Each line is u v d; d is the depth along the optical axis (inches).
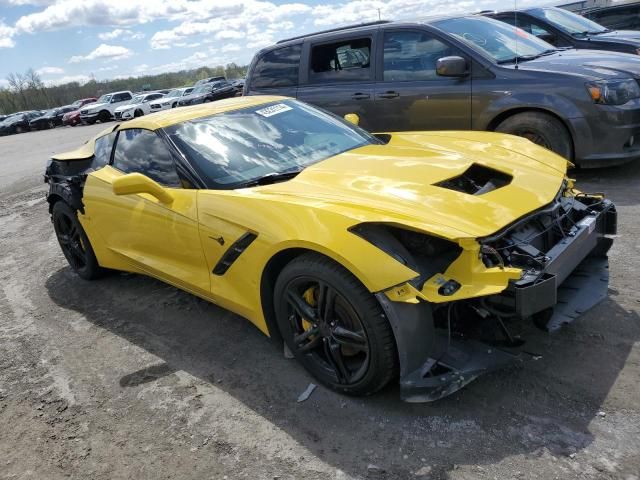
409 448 88.0
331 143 140.0
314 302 102.5
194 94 1053.2
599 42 296.8
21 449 102.5
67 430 106.0
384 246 90.7
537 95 199.9
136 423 105.0
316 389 106.5
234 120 141.9
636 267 137.4
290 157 130.6
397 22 234.4
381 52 234.7
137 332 141.7
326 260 94.7
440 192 101.3
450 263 90.8
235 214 110.2
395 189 103.3
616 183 208.7
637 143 199.8
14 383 125.7
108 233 156.6
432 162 118.2
